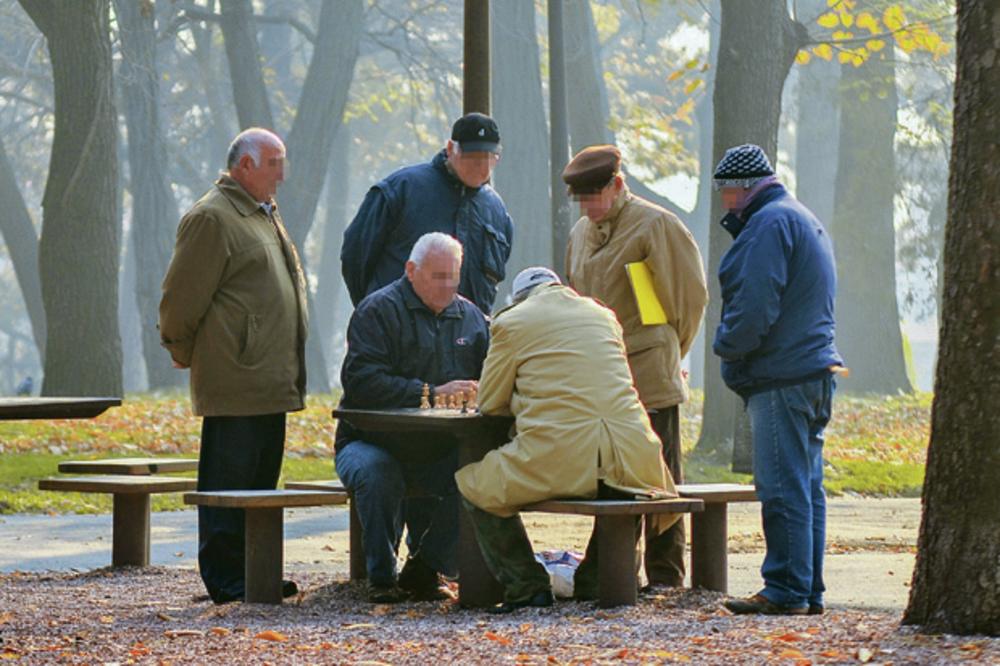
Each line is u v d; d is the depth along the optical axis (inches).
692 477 1051.3
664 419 446.0
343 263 477.4
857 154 2066.9
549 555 453.4
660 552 454.3
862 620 372.5
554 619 382.3
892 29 1264.8
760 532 690.8
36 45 2532.0
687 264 440.8
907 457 1214.9
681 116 1994.3
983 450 324.5
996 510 323.9
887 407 1743.4
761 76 1121.4
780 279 389.1
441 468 446.6
